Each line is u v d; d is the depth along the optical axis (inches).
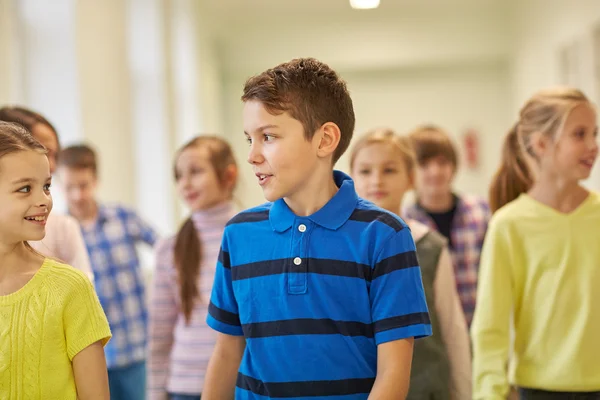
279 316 49.6
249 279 51.1
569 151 69.8
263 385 50.4
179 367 88.0
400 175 82.7
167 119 231.3
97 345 49.8
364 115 372.5
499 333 70.7
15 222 46.6
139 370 117.7
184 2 255.6
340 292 48.8
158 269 93.2
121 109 181.0
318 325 48.8
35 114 71.1
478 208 112.3
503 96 364.2
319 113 48.5
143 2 222.5
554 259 69.7
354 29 352.8
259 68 358.6
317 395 48.7
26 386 47.3
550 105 71.1
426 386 73.5
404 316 47.7
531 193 73.4
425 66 365.1
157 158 230.7
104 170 165.3
